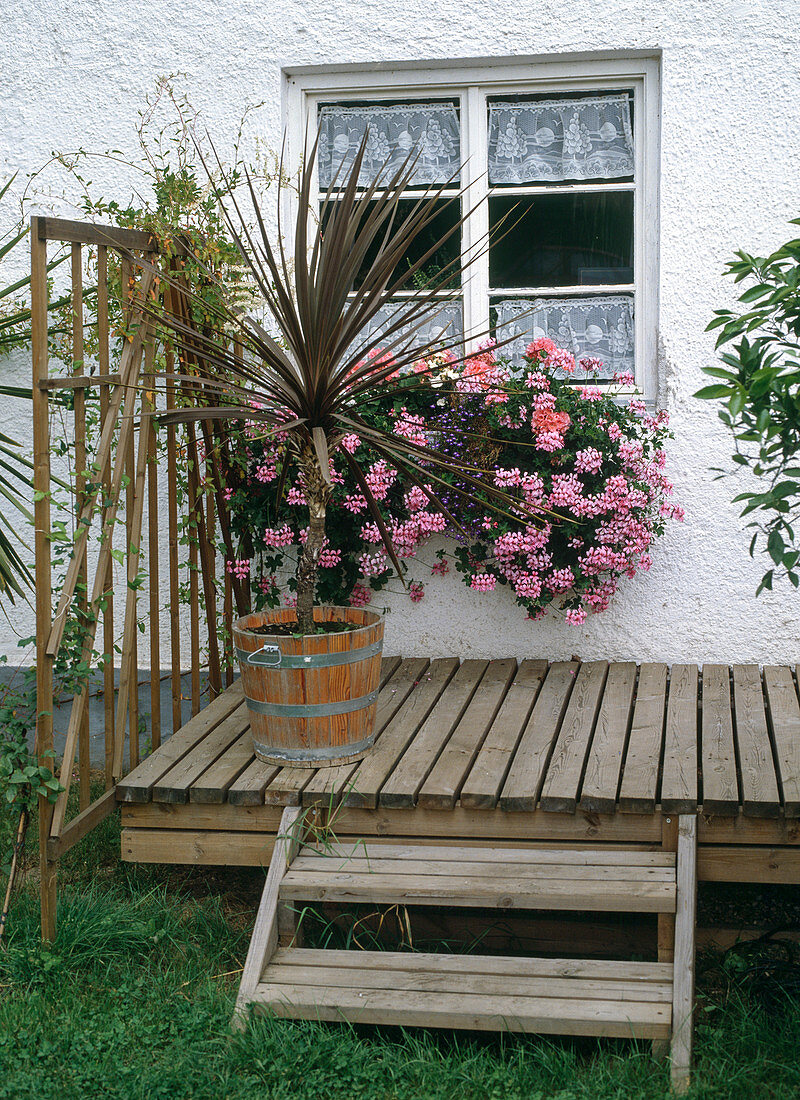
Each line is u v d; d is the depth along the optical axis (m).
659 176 4.15
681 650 4.26
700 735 3.73
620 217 4.30
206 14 4.27
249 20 4.25
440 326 4.48
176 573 3.79
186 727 3.76
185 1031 2.74
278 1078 2.57
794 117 3.99
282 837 3.07
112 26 4.32
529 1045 2.76
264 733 3.33
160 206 3.79
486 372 3.99
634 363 4.34
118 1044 2.70
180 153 4.05
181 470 3.88
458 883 2.90
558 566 4.16
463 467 3.50
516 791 3.06
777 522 2.42
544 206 4.35
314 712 3.25
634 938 3.20
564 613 4.29
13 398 4.59
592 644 4.31
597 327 4.37
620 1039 2.76
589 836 3.06
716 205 4.07
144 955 3.13
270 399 3.29
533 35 4.11
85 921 3.16
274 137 4.30
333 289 3.01
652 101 4.19
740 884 3.52
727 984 2.98
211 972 3.05
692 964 2.68
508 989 2.70
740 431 4.11
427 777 3.22
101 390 3.22
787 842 2.96
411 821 3.14
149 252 3.48
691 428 4.15
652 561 4.23
